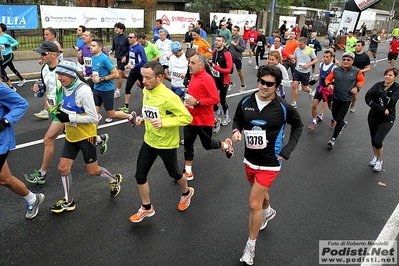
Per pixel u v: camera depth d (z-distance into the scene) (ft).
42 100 27.40
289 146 10.37
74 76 11.50
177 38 63.87
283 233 12.39
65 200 12.95
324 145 21.63
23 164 16.52
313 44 41.88
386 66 61.62
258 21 93.81
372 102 17.54
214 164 18.01
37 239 11.36
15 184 11.62
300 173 17.44
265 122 10.16
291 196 15.07
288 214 13.64
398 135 24.43
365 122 27.09
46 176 15.56
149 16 60.85
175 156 12.39
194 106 15.06
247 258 10.63
